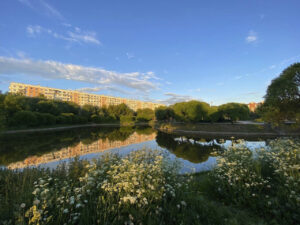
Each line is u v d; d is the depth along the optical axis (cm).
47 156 977
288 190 264
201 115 2923
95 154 1025
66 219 189
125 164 293
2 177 344
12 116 2603
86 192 227
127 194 200
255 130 2338
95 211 193
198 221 204
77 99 6894
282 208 244
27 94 5294
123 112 6881
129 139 1933
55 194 212
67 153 1068
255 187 301
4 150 1184
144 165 314
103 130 3312
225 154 434
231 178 326
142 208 197
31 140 1700
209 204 270
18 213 166
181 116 3222
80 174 386
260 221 238
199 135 2375
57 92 6106
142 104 10781
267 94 780
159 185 254
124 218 188
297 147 393
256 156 418
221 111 3106
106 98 8400
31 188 254
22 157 952
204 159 922
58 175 385
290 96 684
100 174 290
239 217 249
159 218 198
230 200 308
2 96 2525
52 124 3453
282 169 303
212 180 393
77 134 2419
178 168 356
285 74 736
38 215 150
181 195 259
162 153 582
